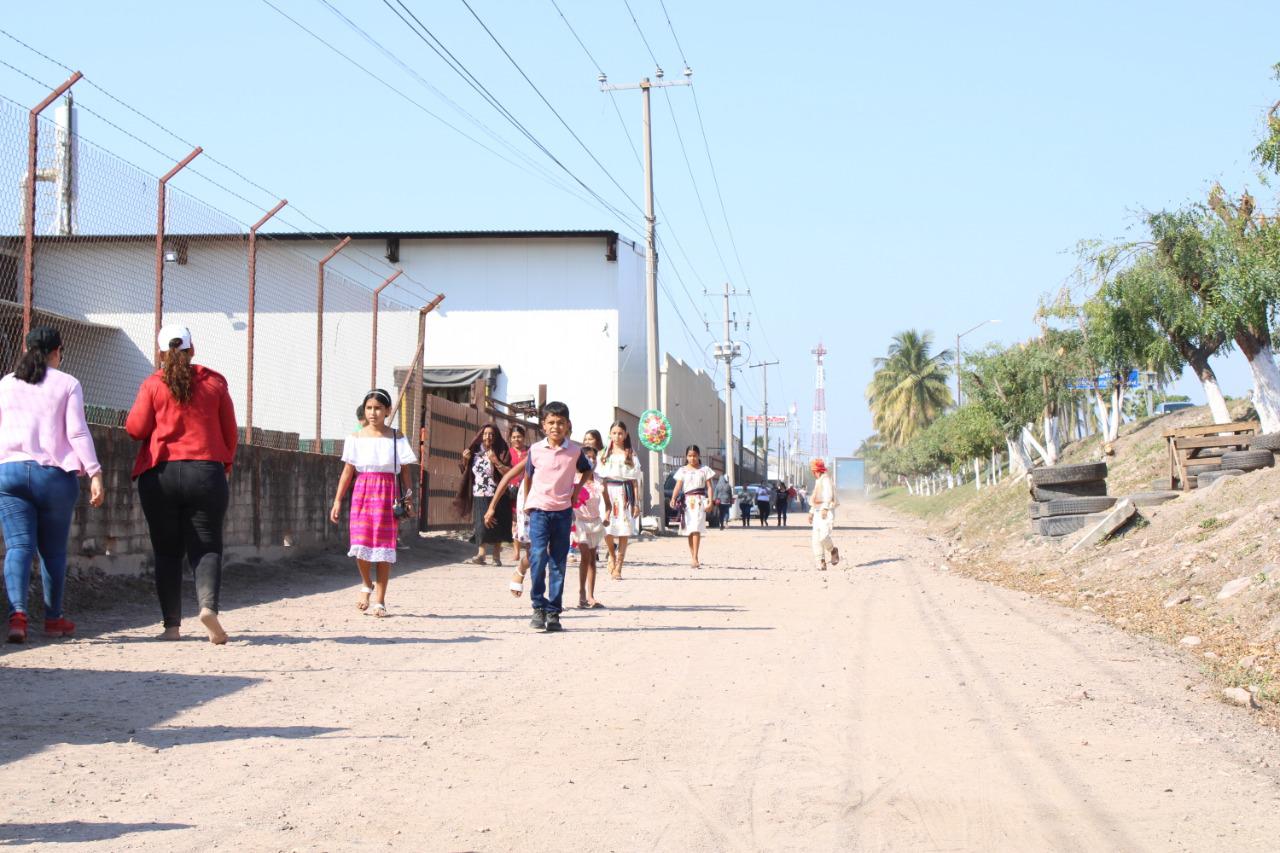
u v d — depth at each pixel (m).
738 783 5.43
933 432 75.38
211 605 9.08
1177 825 4.83
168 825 4.57
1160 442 28.64
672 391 58.12
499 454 18.81
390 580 15.66
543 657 9.11
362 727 6.43
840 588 16.05
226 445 9.28
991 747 6.21
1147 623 11.62
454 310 39.94
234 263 18.53
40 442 8.81
